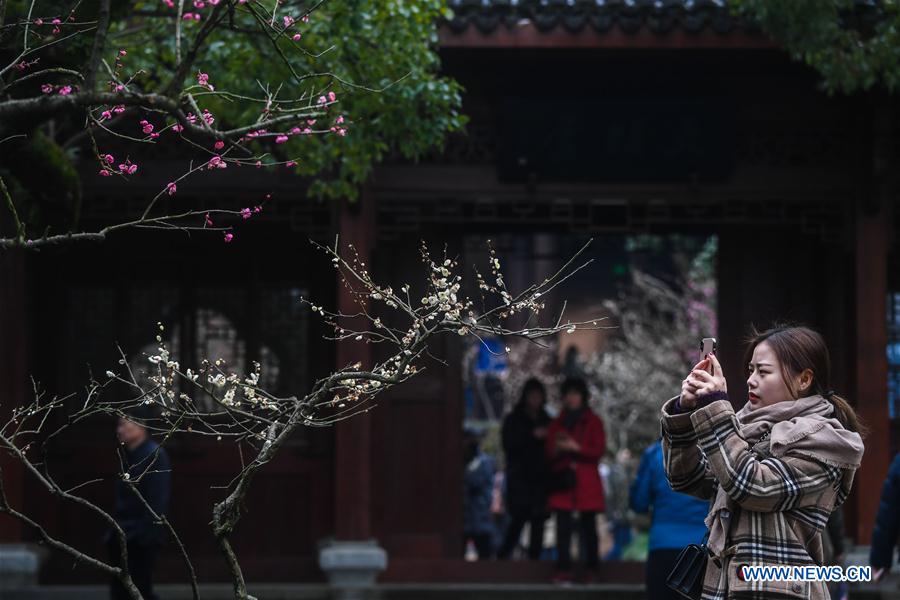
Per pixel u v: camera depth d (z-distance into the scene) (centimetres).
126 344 1422
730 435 448
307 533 1422
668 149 1314
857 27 1173
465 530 1703
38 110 577
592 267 3516
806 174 1348
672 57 1266
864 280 1329
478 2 1220
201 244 1434
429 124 1012
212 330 1437
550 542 2088
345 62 969
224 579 1400
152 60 1008
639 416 2383
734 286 1453
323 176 1299
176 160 1332
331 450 1429
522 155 1313
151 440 1045
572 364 2588
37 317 1412
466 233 1512
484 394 2697
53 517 1388
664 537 966
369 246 1335
